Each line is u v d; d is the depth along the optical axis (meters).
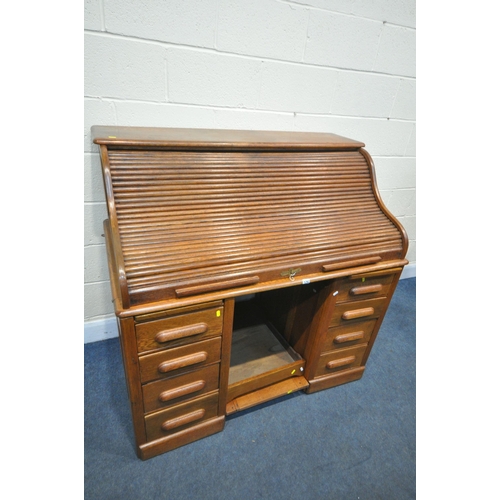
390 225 1.06
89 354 1.42
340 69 1.34
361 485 1.02
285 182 0.97
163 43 1.04
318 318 1.13
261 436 1.14
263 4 1.09
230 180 0.89
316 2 1.16
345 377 1.35
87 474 0.98
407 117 1.59
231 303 0.85
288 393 1.22
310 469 1.05
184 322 0.81
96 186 1.17
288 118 1.36
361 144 1.13
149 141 0.81
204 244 0.81
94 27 0.95
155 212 0.79
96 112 1.07
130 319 0.74
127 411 1.19
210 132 1.12
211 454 1.07
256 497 0.96
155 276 0.74
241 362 1.29
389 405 1.30
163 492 0.96
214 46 1.10
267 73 1.22
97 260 1.31
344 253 0.96
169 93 1.12
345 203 1.05
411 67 1.46
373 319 1.21
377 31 1.31
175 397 0.93
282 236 0.90
